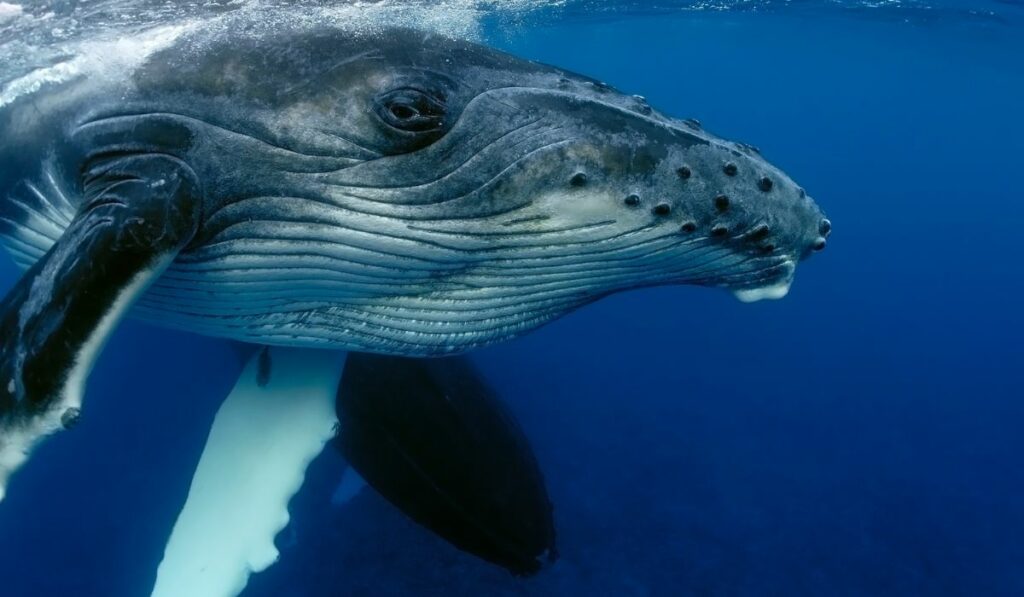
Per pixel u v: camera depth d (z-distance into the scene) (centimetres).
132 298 367
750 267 498
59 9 524
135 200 393
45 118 483
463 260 468
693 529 1190
